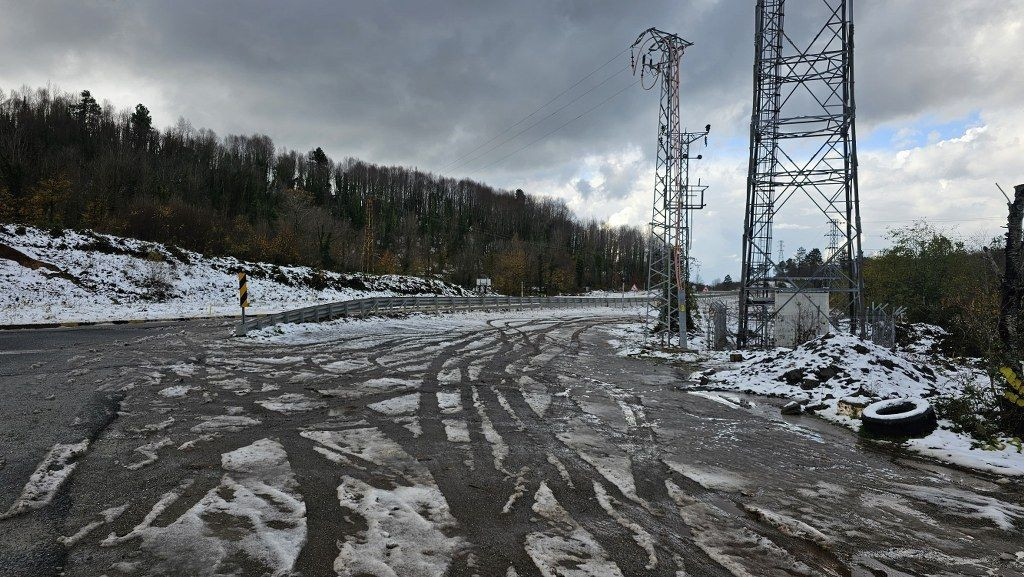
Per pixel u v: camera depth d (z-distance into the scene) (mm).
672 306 25156
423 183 126375
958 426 8375
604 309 52812
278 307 34000
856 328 18938
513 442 7324
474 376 12562
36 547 4004
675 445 7555
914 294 28172
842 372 11633
